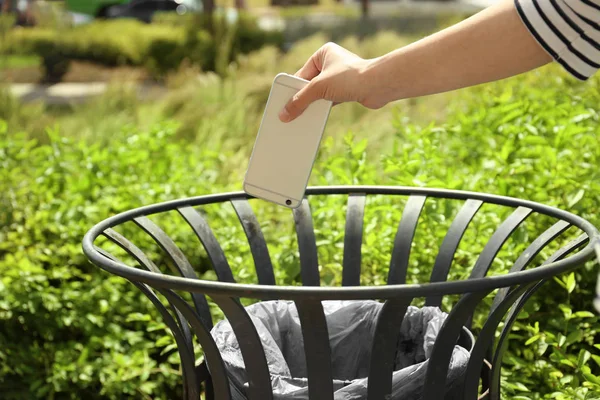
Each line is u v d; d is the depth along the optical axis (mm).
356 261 1636
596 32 1004
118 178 2885
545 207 1407
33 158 3236
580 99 2566
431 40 1118
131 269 1100
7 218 2852
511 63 1080
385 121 4172
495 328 1153
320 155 2664
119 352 2482
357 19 11070
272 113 1365
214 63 10430
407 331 1476
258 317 1509
